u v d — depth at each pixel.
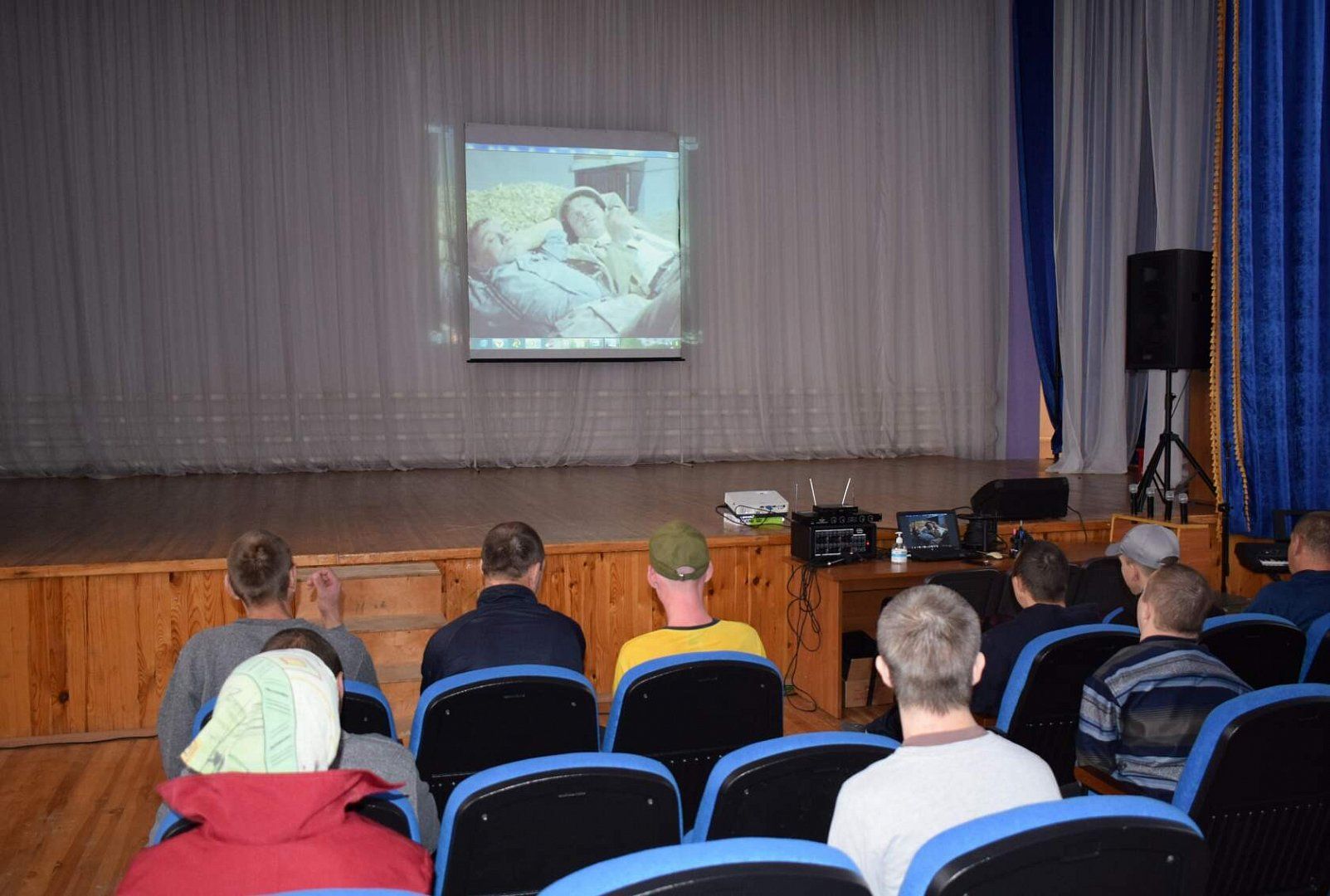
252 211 8.39
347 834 1.32
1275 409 5.39
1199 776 1.73
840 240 9.73
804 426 9.70
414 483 7.67
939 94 9.80
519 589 2.70
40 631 4.02
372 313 8.65
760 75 9.55
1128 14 8.35
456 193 8.81
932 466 8.95
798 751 1.60
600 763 1.53
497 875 1.55
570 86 9.08
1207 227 7.25
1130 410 8.73
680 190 9.34
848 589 4.52
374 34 8.59
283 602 2.61
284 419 8.51
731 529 4.97
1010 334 9.73
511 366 8.98
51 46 8.05
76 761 3.80
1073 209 8.72
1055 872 1.14
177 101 8.24
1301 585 3.01
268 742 1.34
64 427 8.15
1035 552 2.80
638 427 9.28
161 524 5.41
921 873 1.13
